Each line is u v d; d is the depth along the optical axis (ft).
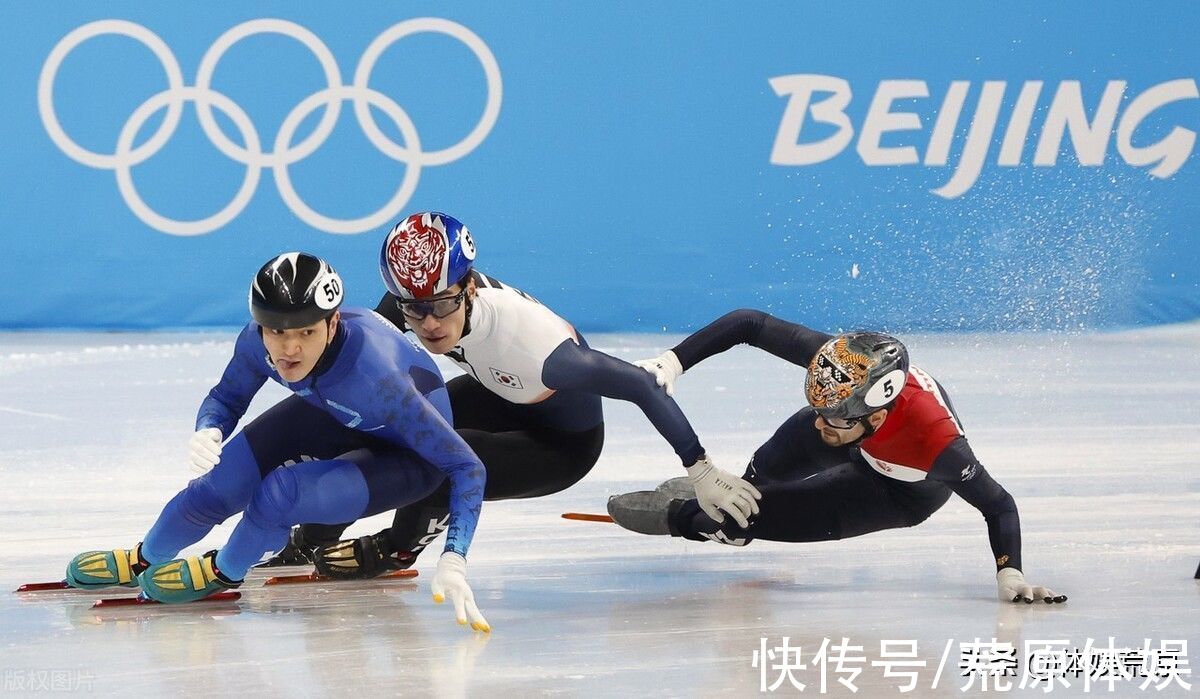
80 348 103.96
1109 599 42.60
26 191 110.73
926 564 48.83
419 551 45.06
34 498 56.75
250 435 41.65
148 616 40.04
